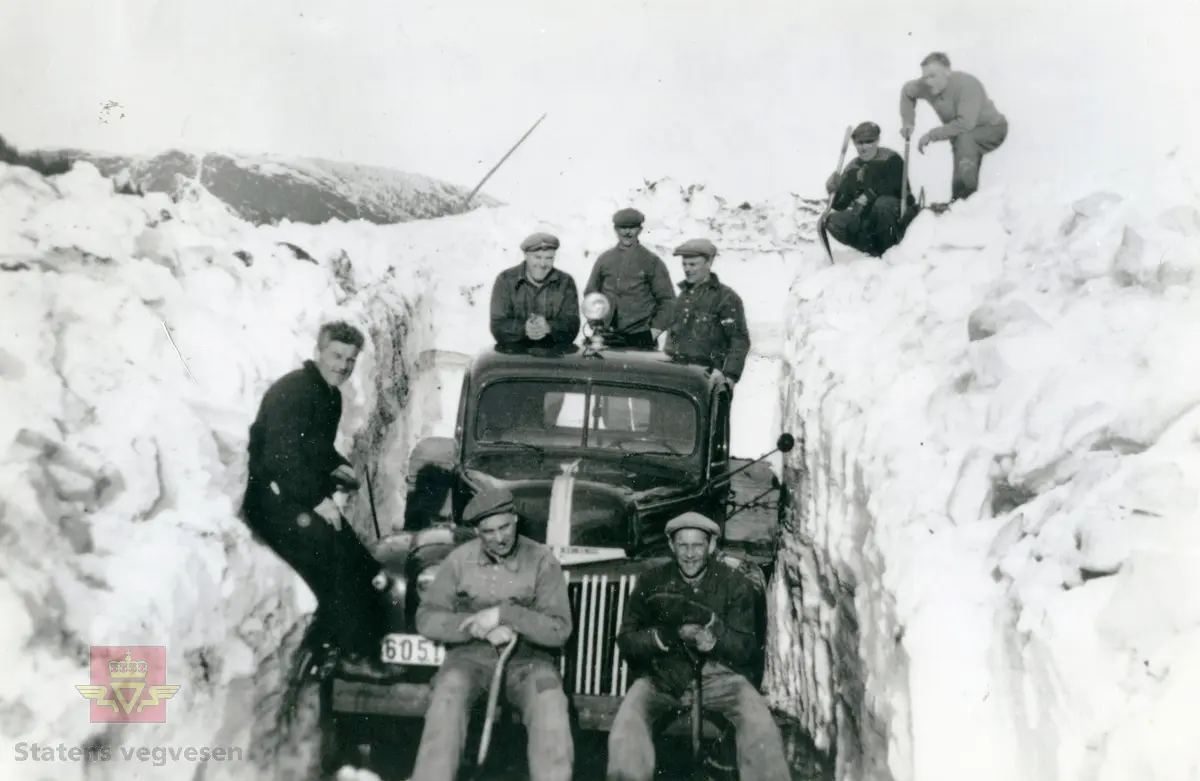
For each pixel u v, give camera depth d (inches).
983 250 256.5
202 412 195.0
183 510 173.8
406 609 190.9
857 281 295.3
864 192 324.8
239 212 422.0
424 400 387.2
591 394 231.5
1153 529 115.4
